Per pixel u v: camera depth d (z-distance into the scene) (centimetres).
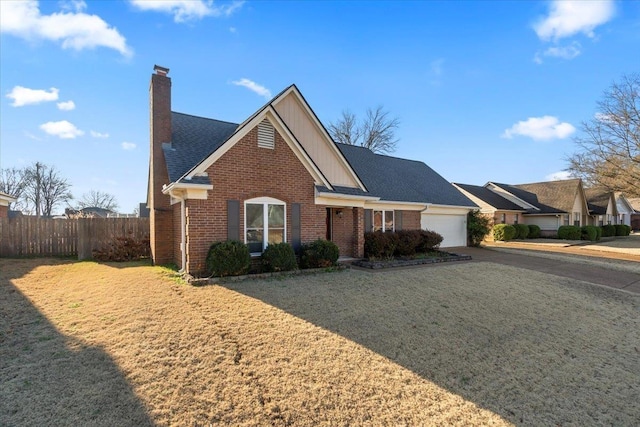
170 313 635
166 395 381
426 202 1897
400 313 713
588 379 489
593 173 2655
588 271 1398
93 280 920
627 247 2370
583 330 699
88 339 518
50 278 970
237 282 897
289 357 487
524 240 2852
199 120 1467
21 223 1435
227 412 359
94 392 381
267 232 1083
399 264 1283
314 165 1177
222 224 991
